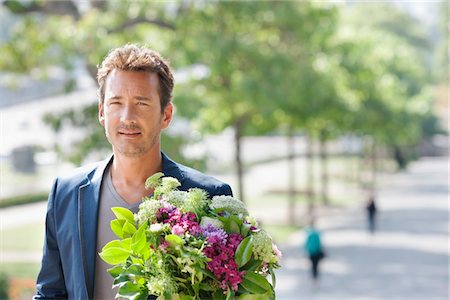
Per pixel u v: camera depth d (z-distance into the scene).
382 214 38.91
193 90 19.81
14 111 34.47
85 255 3.06
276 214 35.12
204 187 3.10
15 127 35.19
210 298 2.76
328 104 26.36
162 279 2.69
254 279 2.77
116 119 2.96
